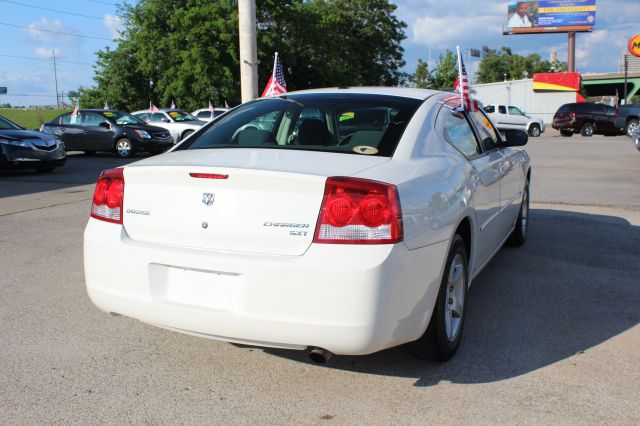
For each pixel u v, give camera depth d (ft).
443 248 10.36
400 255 9.09
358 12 182.60
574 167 47.29
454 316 11.63
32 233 22.58
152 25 122.52
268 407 9.69
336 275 8.78
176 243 9.84
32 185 37.17
